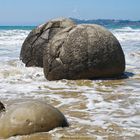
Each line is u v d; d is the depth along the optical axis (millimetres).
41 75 11445
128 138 5371
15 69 12266
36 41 13148
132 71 11906
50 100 8086
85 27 10531
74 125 6043
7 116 5715
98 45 10234
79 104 7676
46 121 5609
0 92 9016
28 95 8641
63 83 10023
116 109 7215
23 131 5453
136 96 8336
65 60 10320
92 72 10250
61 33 10789
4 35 31094
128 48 19875
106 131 5746
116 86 9539
